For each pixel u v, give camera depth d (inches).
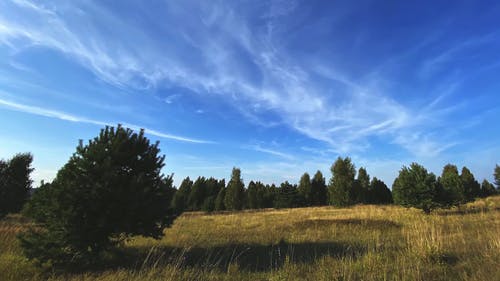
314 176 2289.6
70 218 282.5
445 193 863.1
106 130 334.6
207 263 295.4
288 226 654.5
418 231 432.5
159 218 332.5
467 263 254.5
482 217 652.1
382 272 245.0
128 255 337.4
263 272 281.0
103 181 299.0
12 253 334.6
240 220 862.5
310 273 266.1
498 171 2193.7
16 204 844.0
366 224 597.9
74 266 293.3
